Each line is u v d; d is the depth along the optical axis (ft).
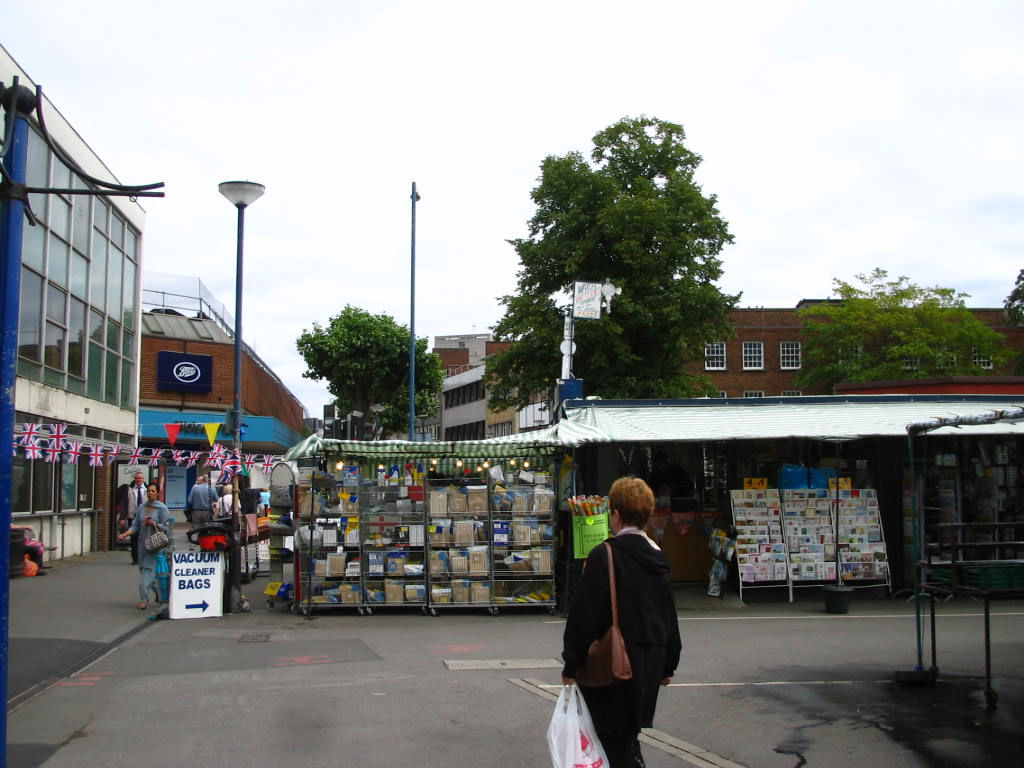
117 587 56.24
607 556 15.75
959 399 57.88
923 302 187.73
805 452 55.21
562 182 127.75
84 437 78.43
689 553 55.06
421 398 175.63
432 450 47.14
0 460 17.53
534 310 126.21
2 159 17.94
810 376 187.42
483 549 47.39
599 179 125.49
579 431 49.16
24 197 18.22
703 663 33.60
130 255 93.30
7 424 17.60
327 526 47.24
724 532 51.96
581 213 125.70
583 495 50.39
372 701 27.58
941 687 29.30
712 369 195.00
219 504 66.54
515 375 131.23
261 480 83.15
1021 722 25.00
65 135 72.95
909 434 30.89
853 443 54.70
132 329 94.73
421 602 46.91
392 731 24.21
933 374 178.91
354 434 96.99
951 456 54.29
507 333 130.41
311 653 35.96
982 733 23.95
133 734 23.94
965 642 37.63
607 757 15.40
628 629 15.38
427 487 47.73
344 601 46.75
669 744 23.16
